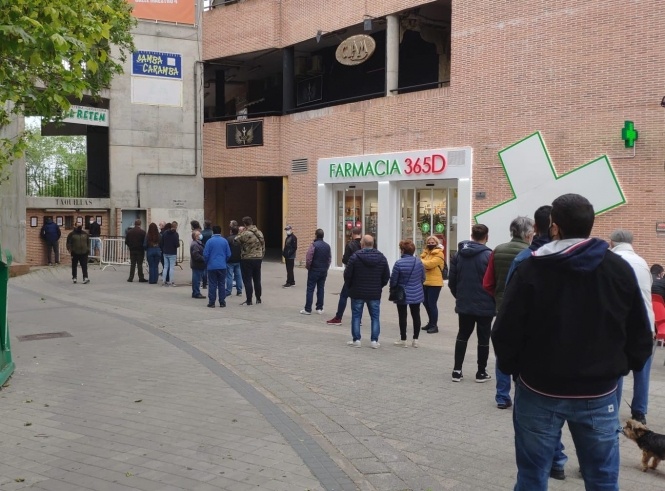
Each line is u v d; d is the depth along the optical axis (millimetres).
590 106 16109
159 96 26203
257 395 7090
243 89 33188
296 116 24531
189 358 8961
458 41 19062
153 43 26062
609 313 3229
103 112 25156
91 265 23469
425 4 20406
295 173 24656
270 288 18031
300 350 9758
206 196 31703
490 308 7633
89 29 7773
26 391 7188
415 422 6340
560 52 16688
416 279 9961
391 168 20891
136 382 7609
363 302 10016
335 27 23172
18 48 6551
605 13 15797
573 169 16453
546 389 3303
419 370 8523
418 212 20656
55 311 13344
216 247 14148
